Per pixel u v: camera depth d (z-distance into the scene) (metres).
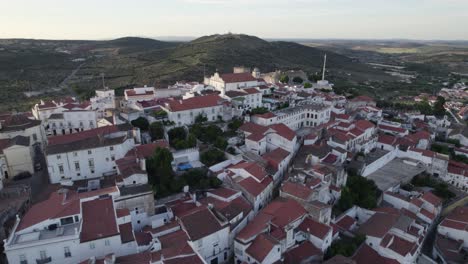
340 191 86.62
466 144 140.50
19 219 55.00
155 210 71.88
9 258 48.69
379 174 108.19
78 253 52.50
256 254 59.62
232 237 67.38
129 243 55.62
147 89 133.38
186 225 62.66
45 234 52.56
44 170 85.31
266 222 67.00
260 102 134.88
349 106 160.88
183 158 90.50
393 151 119.75
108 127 89.62
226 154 95.75
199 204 73.19
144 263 49.69
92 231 54.06
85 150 79.25
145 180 73.50
